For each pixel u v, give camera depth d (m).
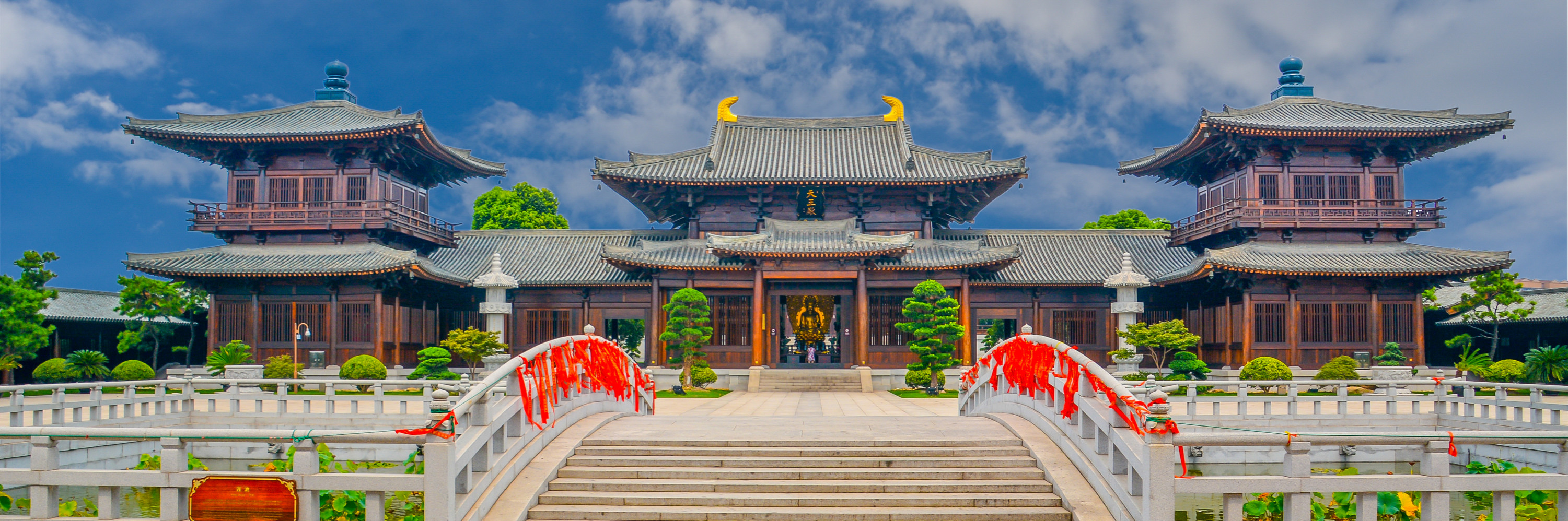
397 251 44.12
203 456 23.56
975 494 14.23
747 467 15.27
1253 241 44.97
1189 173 50.34
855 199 48.97
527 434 15.21
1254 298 43.06
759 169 49.12
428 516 11.77
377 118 46.66
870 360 45.41
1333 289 43.25
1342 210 44.38
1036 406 17.67
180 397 26.19
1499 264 42.03
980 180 47.88
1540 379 37.50
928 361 39.62
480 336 40.31
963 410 25.64
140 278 45.16
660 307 45.66
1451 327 49.69
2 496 14.49
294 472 12.00
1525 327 46.22
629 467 15.27
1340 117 46.19
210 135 43.38
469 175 53.00
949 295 45.31
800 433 17.12
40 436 12.07
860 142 53.94
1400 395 26.81
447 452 11.84
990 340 39.56
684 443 16.09
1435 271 41.66
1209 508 17.78
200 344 52.12
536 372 15.68
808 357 49.47
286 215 44.81
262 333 43.78
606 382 19.83
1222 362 44.72
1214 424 25.58
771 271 44.38
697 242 47.97
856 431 17.53
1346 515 14.62
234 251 45.38
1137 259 50.31
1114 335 47.16
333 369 41.75
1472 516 17.16
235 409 25.92
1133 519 12.29
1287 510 12.09
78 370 41.00
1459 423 25.78
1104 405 13.93
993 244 52.16
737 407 33.00
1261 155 44.69
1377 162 45.62
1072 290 47.53
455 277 46.50
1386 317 43.38
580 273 48.28
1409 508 14.10
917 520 13.31
